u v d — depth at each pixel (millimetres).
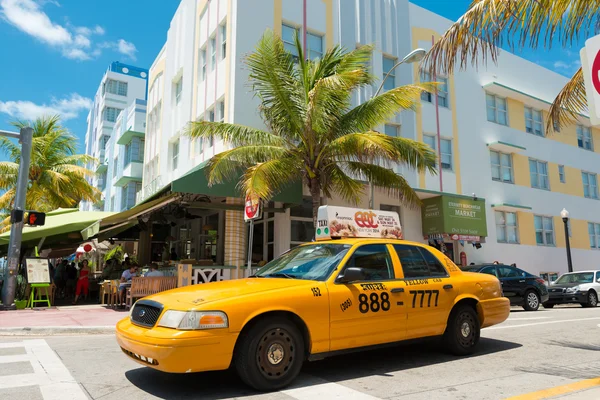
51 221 15836
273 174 11664
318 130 11641
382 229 7586
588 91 3863
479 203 19375
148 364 4422
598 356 6379
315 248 5992
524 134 23750
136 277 12031
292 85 12414
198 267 13188
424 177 19078
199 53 18688
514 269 15133
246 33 15609
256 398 4363
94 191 26375
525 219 22609
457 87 21406
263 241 16531
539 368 5629
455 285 6215
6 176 22562
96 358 6281
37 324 9562
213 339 4254
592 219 26266
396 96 12180
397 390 4641
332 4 17766
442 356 6312
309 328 4789
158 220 17844
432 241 19062
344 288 5152
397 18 19578
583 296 16547
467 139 21172
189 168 18422
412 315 5641
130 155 28328
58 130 23922
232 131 12641
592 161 27531
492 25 7566
